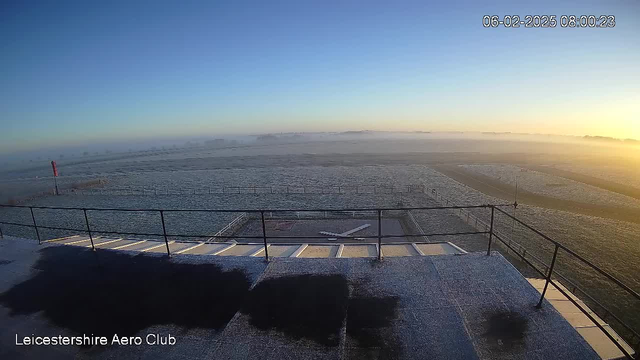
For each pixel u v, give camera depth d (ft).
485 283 13.05
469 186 118.32
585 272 42.27
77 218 82.84
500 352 9.21
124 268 16.46
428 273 14.01
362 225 63.16
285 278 14.19
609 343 14.49
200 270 15.60
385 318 10.98
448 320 10.74
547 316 10.83
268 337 10.30
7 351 10.56
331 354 9.37
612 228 63.62
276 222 67.21
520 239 55.77
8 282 15.51
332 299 12.30
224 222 71.87
